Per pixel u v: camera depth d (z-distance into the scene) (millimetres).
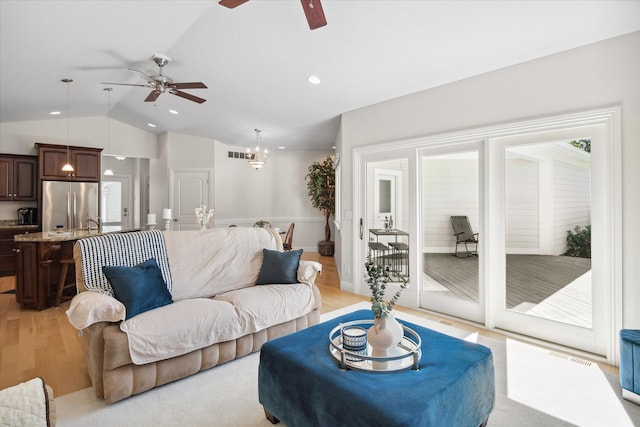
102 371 2086
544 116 2910
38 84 4297
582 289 2818
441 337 2092
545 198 3008
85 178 6258
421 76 3496
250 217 7992
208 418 1965
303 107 4914
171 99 5355
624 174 2527
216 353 2492
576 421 1919
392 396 1452
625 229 2529
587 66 2688
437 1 2516
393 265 4215
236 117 5797
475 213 3467
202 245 3213
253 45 3523
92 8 2703
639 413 1984
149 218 5387
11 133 5895
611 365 2576
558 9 2396
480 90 3338
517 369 2514
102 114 6551
